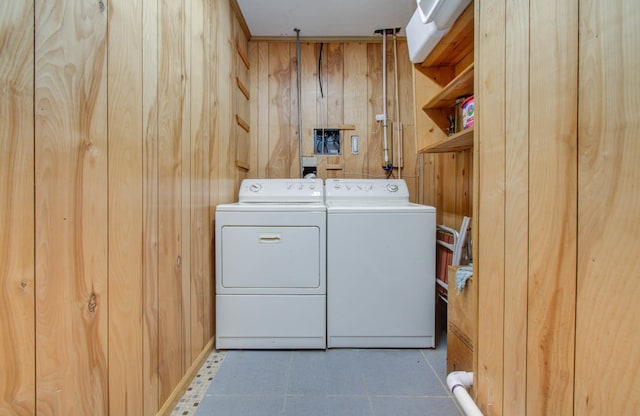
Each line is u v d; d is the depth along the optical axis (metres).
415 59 1.63
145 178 0.95
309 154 2.32
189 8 1.27
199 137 1.39
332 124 2.31
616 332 0.43
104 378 0.76
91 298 0.72
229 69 1.81
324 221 1.58
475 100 0.85
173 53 1.13
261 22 2.09
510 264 0.69
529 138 0.62
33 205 0.58
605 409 0.45
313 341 1.59
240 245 1.57
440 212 2.10
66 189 0.65
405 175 2.32
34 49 0.58
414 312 1.59
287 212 1.58
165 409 1.08
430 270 1.59
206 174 1.48
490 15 0.77
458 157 1.83
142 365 0.93
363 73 2.31
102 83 0.75
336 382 1.32
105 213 0.77
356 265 1.58
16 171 0.55
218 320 1.58
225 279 1.58
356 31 2.20
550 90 0.56
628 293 0.41
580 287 0.50
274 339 1.59
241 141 2.11
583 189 0.49
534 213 0.61
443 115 1.72
